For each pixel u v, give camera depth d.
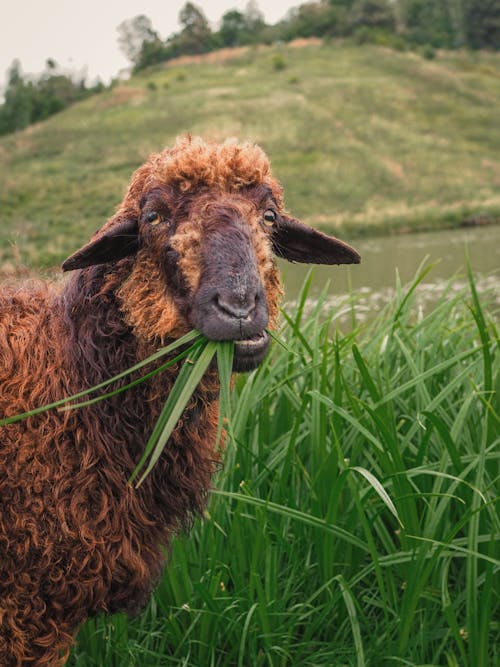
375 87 58.47
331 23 97.00
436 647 2.85
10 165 42.25
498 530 2.74
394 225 28.12
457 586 3.00
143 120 50.66
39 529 2.24
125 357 2.36
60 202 32.84
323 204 33.31
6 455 2.25
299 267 12.93
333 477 3.02
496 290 3.90
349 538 2.72
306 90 57.50
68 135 48.44
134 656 2.88
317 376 3.26
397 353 3.63
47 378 2.36
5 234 25.23
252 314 2.08
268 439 3.41
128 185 2.53
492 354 3.28
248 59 78.62
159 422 2.07
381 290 9.72
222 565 2.92
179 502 2.49
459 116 52.75
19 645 2.26
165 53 107.62
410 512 2.79
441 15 103.50
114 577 2.36
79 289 2.39
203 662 2.87
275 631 2.84
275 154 40.94
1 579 2.24
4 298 2.53
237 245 2.11
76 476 2.28
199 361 2.06
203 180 2.26
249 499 2.67
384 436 2.75
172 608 2.98
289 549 2.98
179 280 2.20
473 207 30.06
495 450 3.03
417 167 40.47
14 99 77.06
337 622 2.96
